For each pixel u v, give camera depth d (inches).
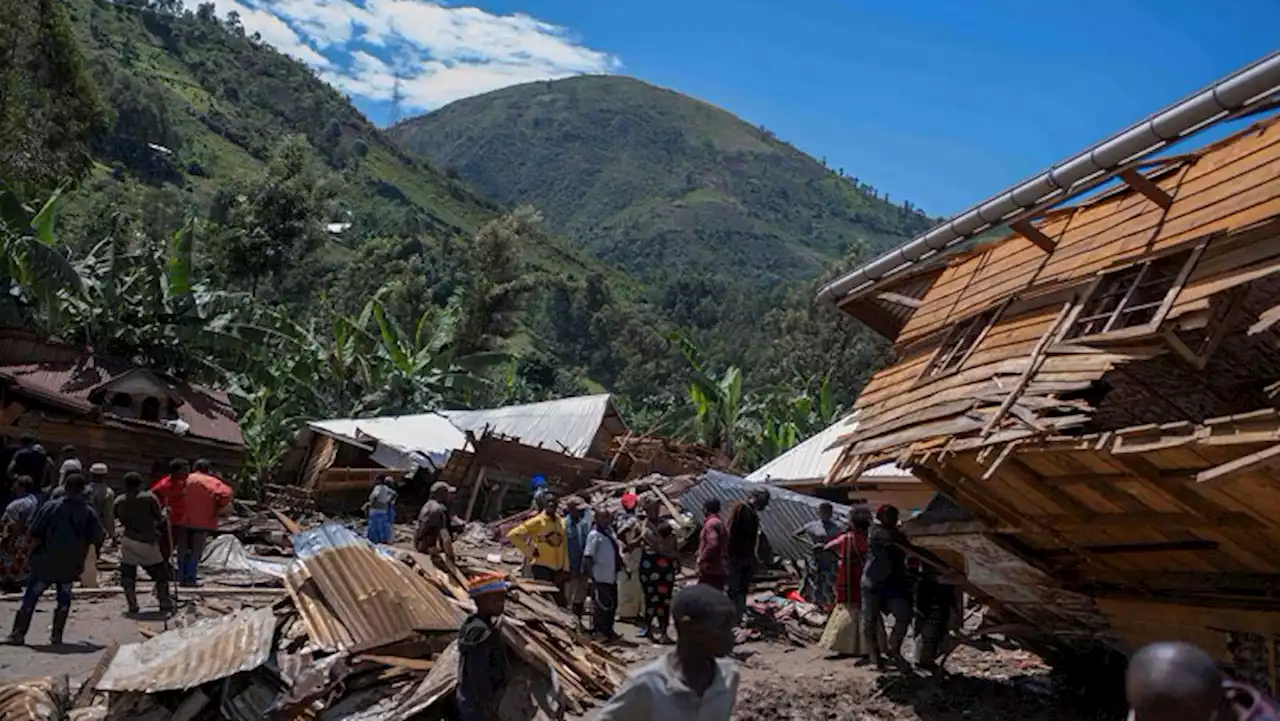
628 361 3695.9
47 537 413.4
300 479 1184.8
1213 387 341.4
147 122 4461.1
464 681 269.1
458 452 1013.8
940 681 440.5
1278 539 272.7
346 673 329.7
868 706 406.0
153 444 929.5
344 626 360.8
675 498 829.2
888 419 418.3
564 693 341.7
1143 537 317.7
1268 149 302.0
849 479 413.1
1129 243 341.4
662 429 1717.5
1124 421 358.0
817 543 614.2
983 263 438.9
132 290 1128.8
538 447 1021.8
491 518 1010.1
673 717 150.7
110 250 1200.2
